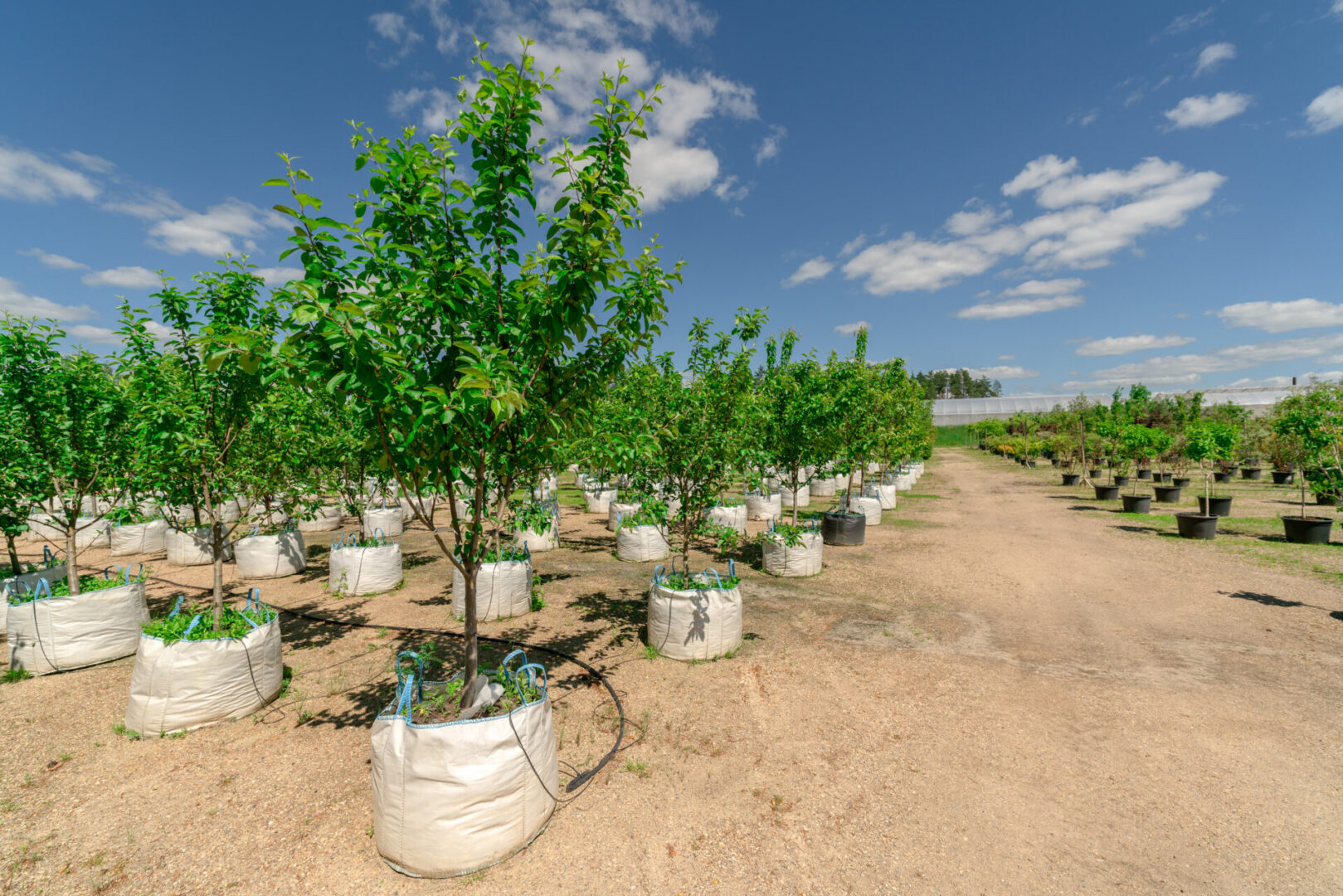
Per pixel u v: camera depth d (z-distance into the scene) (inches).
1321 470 379.9
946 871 127.7
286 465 291.0
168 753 173.0
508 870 126.6
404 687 133.6
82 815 145.1
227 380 217.2
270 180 111.7
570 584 370.9
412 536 538.3
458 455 141.6
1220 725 190.2
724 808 148.6
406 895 119.4
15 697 210.4
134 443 219.6
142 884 122.7
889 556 455.2
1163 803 151.1
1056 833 139.9
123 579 270.5
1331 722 190.7
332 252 124.6
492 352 130.6
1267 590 340.8
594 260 139.3
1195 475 1002.1
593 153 145.8
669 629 244.5
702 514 274.2
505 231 145.3
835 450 442.3
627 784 158.1
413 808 124.0
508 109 134.6
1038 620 301.3
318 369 108.0
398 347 117.3
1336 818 143.9
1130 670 235.9
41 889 121.0
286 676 227.8
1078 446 1067.3
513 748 130.9
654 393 364.2
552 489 582.9
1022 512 684.7
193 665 184.7
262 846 133.9
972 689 219.1
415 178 132.5
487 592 294.8
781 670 234.4
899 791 155.9
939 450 2215.8
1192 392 1248.2
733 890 121.8
